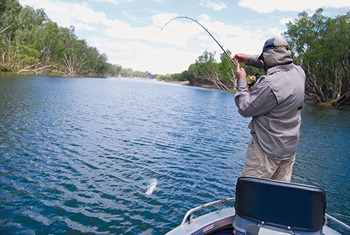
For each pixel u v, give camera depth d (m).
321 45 49.91
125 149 11.55
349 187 9.66
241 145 14.26
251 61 3.54
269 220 2.45
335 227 6.80
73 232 5.59
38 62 86.56
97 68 136.50
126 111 23.28
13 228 5.57
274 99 2.69
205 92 76.00
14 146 10.68
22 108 19.17
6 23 67.50
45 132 13.20
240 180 2.56
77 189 7.43
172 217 6.39
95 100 29.23
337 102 49.38
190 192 7.81
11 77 52.50
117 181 8.16
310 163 12.45
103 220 6.07
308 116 31.92
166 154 11.34
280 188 2.41
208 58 105.88
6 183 7.50
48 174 8.30
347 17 48.53
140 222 6.09
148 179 8.49
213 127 19.44
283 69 2.80
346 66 51.59
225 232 3.30
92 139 12.70
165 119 21.06
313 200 2.35
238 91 2.96
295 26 54.59
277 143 2.78
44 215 6.10
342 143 17.77
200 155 11.66
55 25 104.75
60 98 27.39
